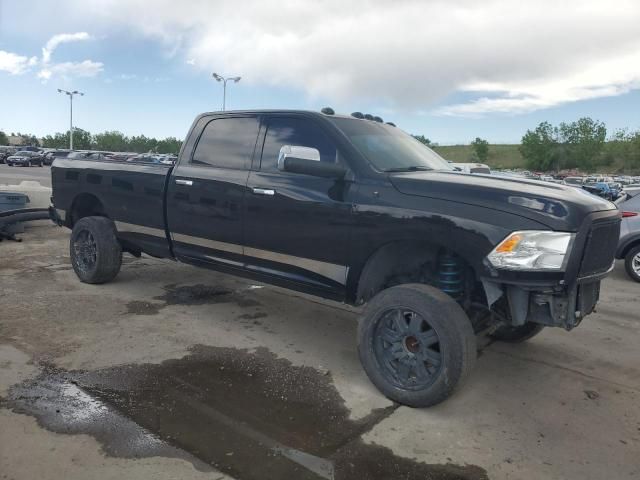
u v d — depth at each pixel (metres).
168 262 7.68
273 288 6.48
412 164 4.30
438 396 3.42
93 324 4.91
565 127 96.38
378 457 3.00
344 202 3.89
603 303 6.61
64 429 3.12
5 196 9.56
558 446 3.20
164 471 2.77
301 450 3.03
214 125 5.04
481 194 3.41
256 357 4.35
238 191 4.56
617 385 4.10
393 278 4.09
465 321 3.40
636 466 3.01
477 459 3.03
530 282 3.20
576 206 3.24
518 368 4.38
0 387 3.60
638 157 87.94
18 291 5.86
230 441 3.08
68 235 9.72
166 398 3.56
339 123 4.26
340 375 4.07
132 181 5.54
